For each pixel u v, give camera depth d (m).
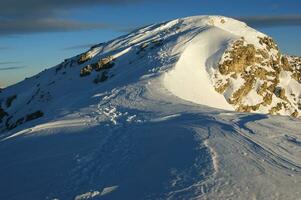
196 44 75.00
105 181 17.14
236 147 18.02
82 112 40.09
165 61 66.75
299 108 74.44
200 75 67.31
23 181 20.47
